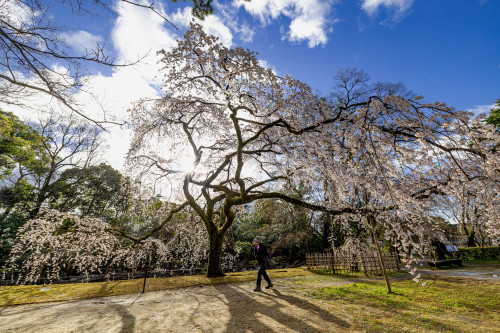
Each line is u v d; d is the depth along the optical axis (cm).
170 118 872
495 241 417
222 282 828
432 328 354
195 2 424
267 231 1961
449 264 1252
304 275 993
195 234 1214
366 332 341
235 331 357
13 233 1491
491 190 360
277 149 965
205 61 619
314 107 622
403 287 681
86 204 1980
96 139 2098
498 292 596
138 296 624
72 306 518
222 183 1164
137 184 899
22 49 319
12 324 396
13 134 1636
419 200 457
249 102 725
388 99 342
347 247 1041
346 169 607
